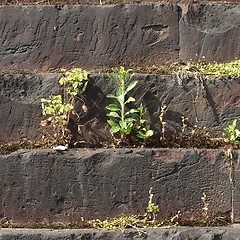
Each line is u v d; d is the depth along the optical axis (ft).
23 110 6.40
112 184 6.16
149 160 6.18
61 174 6.18
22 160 6.20
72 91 6.39
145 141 6.33
